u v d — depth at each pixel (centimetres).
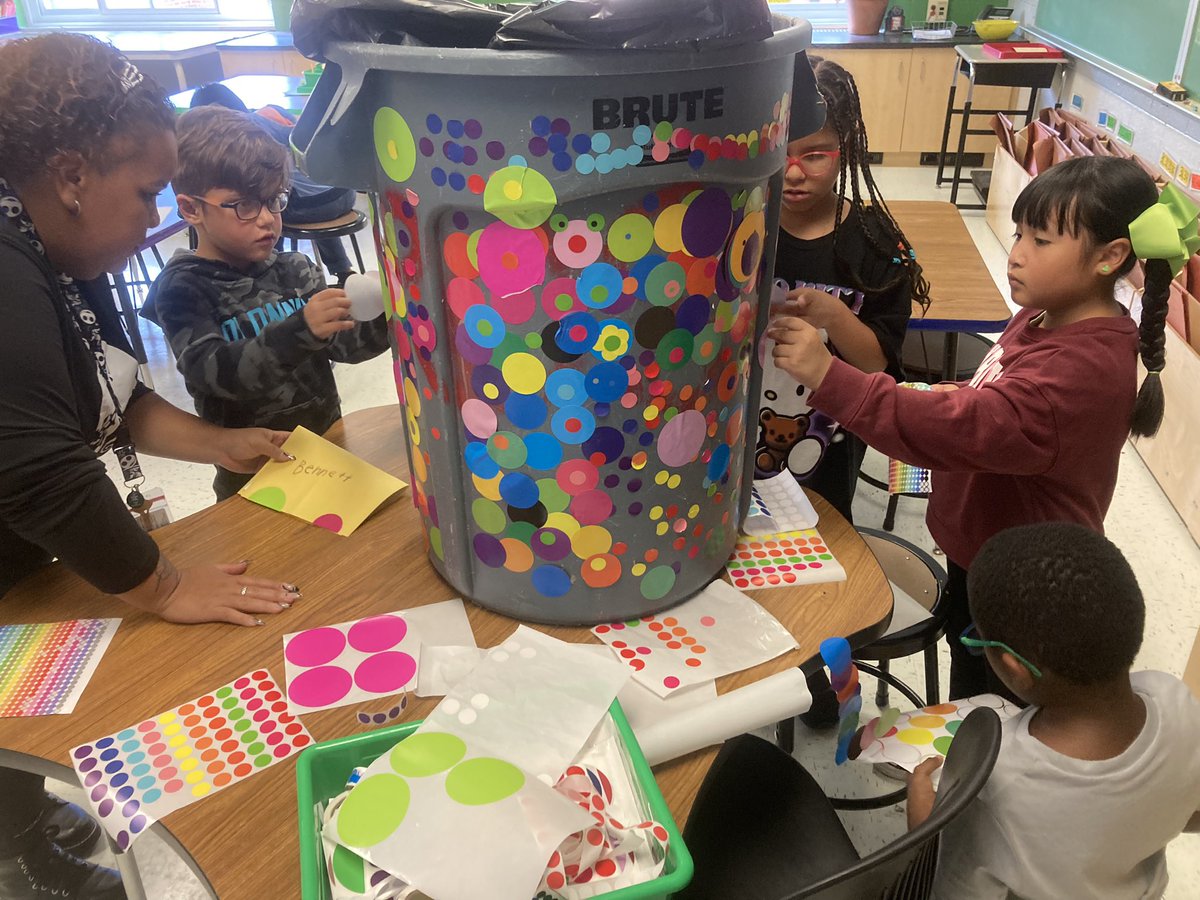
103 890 128
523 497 82
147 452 117
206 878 66
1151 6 325
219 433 115
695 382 80
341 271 324
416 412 85
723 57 66
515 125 66
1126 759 78
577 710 71
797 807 104
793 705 77
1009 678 85
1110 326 106
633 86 65
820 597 93
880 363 134
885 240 139
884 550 143
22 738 77
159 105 85
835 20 580
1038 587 79
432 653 85
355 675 83
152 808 71
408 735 69
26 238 82
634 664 83
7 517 81
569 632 88
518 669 75
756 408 96
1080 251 104
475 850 57
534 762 67
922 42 507
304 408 152
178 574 93
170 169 88
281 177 144
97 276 94
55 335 82
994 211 418
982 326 183
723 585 94
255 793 72
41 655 87
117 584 87
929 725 97
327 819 62
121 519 86
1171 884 131
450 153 68
